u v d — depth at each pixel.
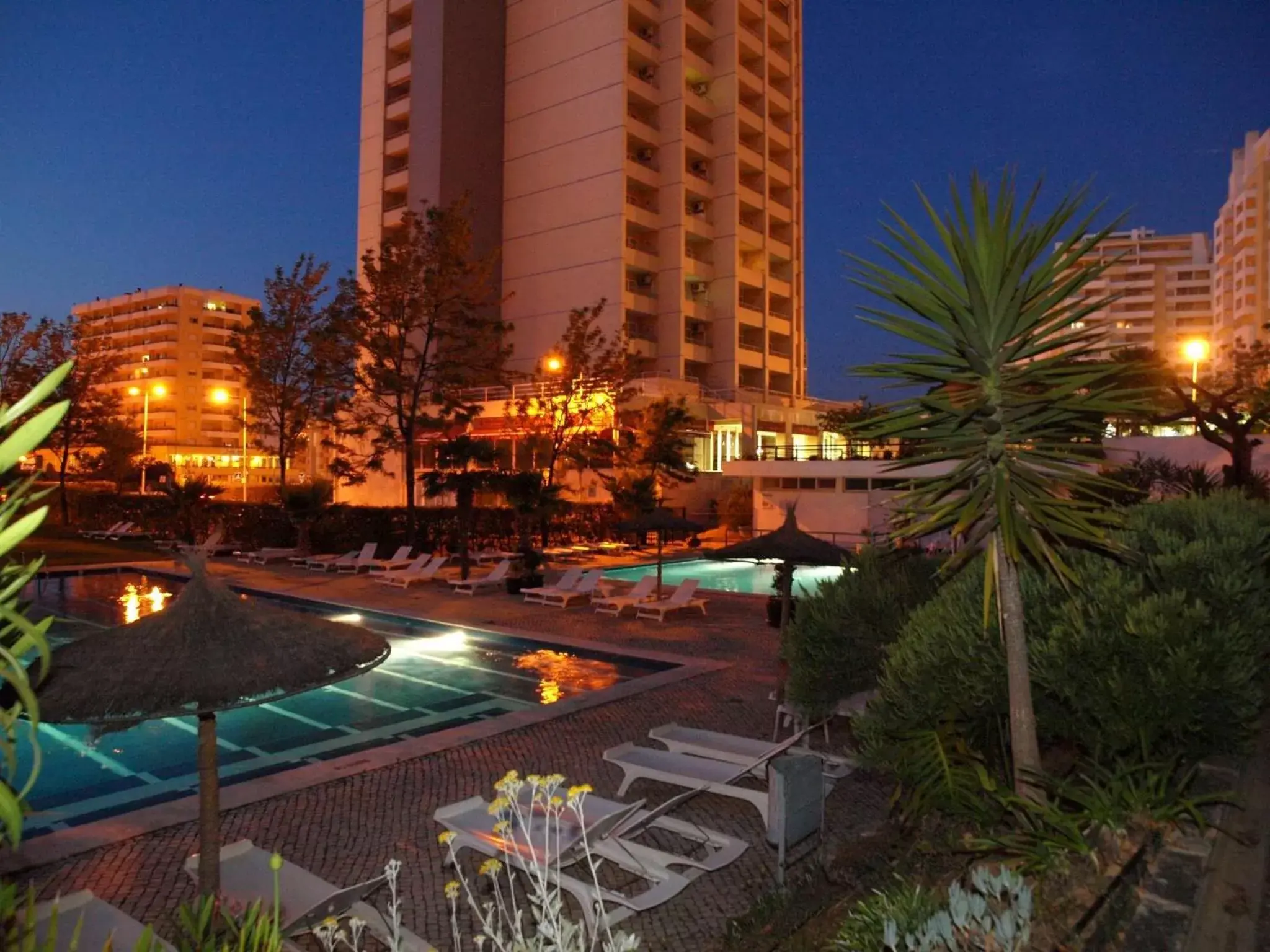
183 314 106.94
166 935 4.33
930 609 5.49
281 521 29.38
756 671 11.57
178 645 4.17
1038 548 4.22
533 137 50.56
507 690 11.54
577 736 8.59
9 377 34.53
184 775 8.35
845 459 31.27
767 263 53.66
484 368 27.19
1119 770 4.28
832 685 6.72
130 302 109.81
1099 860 3.57
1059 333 4.35
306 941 4.62
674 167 49.31
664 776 6.46
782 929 4.15
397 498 43.31
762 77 54.69
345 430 27.27
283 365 30.70
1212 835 4.05
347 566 24.25
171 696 3.87
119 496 36.75
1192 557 4.78
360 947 4.65
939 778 4.86
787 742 6.61
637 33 51.00
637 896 4.90
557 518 31.48
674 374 48.62
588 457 31.45
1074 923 2.94
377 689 11.60
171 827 6.27
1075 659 4.50
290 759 8.81
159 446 98.62
